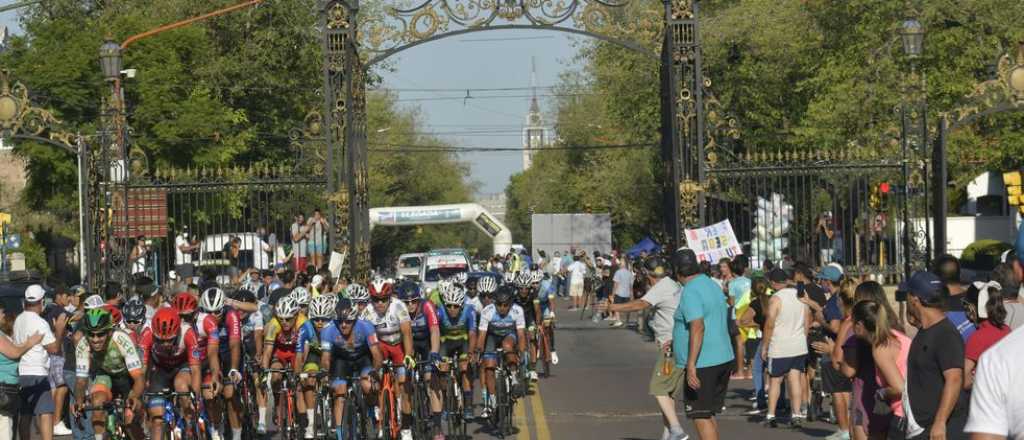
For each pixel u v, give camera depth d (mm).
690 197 38875
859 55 61906
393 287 28484
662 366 23516
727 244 38000
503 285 28625
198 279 38125
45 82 66438
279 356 27312
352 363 25156
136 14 72875
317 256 41125
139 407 22078
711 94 39875
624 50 78312
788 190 40250
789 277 27531
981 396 9133
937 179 37594
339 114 40094
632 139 97125
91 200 39406
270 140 79312
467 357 28000
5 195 86625
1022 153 67750
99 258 39250
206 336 23531
